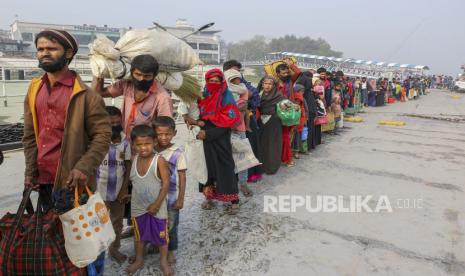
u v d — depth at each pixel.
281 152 5.73
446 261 3.31
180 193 3.01
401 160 6.86
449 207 4.56
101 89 2.95
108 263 3.12
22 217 2.13
